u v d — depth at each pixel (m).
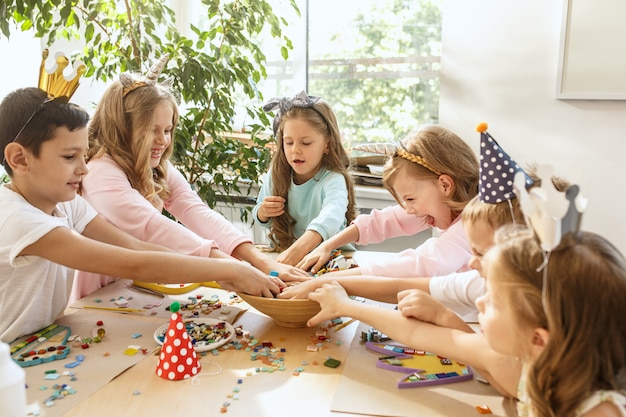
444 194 1.34
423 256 1.35
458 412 0.87
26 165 1.12
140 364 1.00
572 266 0.68
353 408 0.87
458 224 1.36
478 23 2.16
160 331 1.11
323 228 1.67
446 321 1.03
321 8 2.56
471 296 1.16
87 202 1.44
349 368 1.00
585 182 2.12
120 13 2.26
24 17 2.11
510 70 2.15
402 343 1.06
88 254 1.12
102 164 1.50
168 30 2.25
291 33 2.61
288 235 1.93
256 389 0.93
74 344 1.07
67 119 1.11
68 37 2.26
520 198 0.72
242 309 1.26
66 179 1.13
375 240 1.68
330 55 2.59
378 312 1.08
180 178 1.77
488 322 0.78
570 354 0.68
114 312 1.23
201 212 1.67
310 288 1.21
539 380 0.71
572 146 2.12
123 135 1.53
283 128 1.87
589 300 0.67
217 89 2.27
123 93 1.53
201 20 2.78
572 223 0.71
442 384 0.95
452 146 1.33
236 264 1.22
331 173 1.90
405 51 2.46
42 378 0.94
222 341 1.08
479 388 0.94
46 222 1.10
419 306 1.05
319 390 0.93
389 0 2.44
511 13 2.11
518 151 2.19
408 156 1.34
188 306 1.27
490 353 0.92
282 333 1.15
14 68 2.37
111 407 0.87
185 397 0.90
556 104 2.11
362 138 2.60
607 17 1.98
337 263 1.51
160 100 1.54
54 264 1.17
